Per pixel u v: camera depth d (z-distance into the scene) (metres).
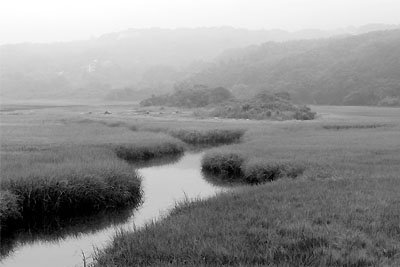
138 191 19.62
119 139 33.84
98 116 66.50
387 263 8.56
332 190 14.84
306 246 9.70
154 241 10.27
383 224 10.92
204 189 20.52
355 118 61.69
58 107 109.25
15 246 13.36
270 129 42.50
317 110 88.38
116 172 18.69
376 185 15.45
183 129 43.25
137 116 67.88
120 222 15.48
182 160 30.19
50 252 12.73
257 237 10.24
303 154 24.36
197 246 9.73
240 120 59.41
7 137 34.66
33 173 17.17
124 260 9.46
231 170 24.64
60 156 23.42
